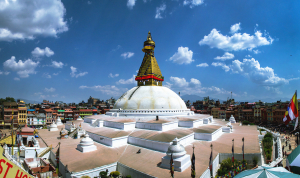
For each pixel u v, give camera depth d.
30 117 98.12
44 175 25.30
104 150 32.66
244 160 29.50
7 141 40.97
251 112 105.12
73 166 25.91
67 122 59.16
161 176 22.77
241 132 48.09
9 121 92.75
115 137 35.31
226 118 119.38
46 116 105.69
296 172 24.14
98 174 25.75
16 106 97.50
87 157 29.44
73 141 39.53
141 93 53.72
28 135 44.53
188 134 36.47
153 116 47.38
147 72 59.19
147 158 28.91
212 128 43.22
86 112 122.75
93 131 42.47
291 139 58.69
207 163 26.72
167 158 25.53
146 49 61.50
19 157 33.62
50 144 37.44
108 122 45.47
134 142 35.66
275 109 91.50
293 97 31.48
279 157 34.06
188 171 24.16
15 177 15.33
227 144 35.59
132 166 26.19
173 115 49.84
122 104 53.81
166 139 32.34
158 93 53.66
